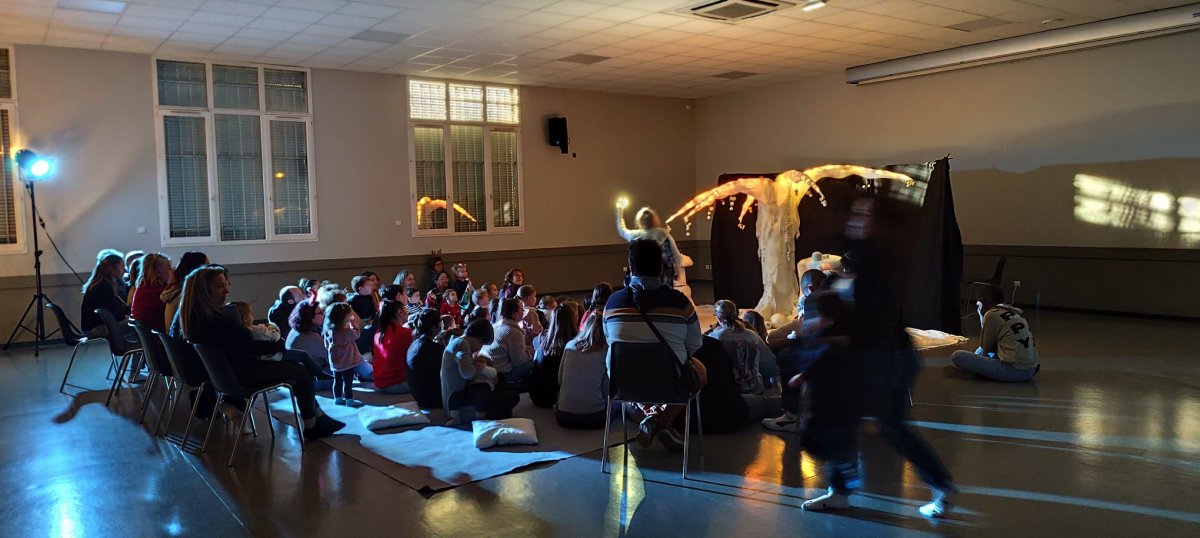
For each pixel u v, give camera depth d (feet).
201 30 27.14
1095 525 10.60
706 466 13.21
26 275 28.37
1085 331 27.07
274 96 33.53
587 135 42.98
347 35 28.48
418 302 24.59
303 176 34.27
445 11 25.43
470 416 16.05
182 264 16.87
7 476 13.41
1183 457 13.47
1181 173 28.45
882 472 12.92
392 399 18.49
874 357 10.94
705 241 47.42
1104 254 30.73
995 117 33.65
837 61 36.09
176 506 11.86
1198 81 27.86
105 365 24.16
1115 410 16.62
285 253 33.88
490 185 39.58
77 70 29.32
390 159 36.58
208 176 31.99
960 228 35.27
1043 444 14.34
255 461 13.97
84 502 12.09
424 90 37.47
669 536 10.40
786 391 14.98
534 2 24.57
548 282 41.81
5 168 28.12
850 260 11.53
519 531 10.64
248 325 15.30
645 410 14.80
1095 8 26.91
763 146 43.47
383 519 11.18
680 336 12.30
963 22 28.63
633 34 29.32
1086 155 31.01
